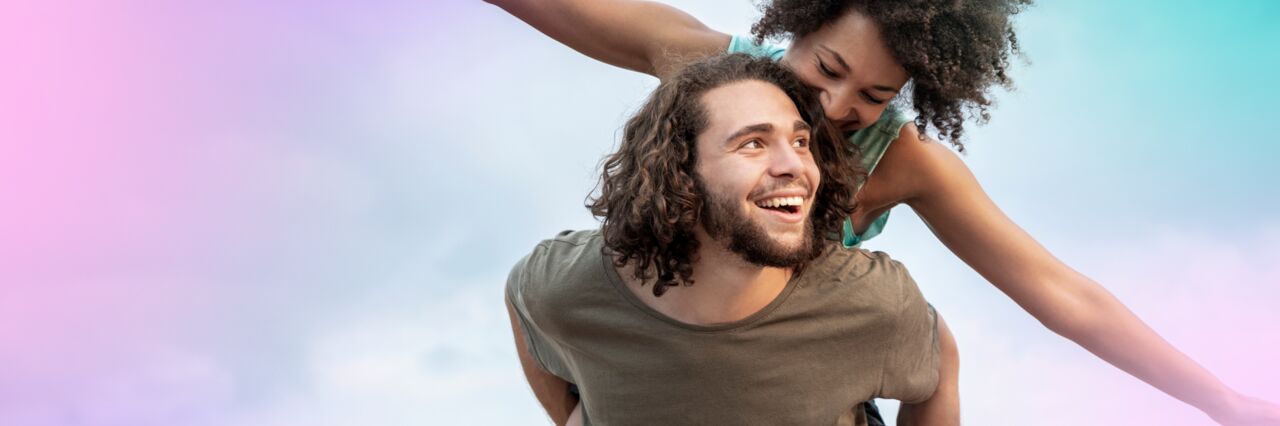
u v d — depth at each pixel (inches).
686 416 75.0
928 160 83.0
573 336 76.2
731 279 70.7
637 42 89.6
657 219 69.6
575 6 89.6
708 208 69.1
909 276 76.7
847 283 73.1
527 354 88.2
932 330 80.1
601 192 75.6
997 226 83.7
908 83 81.0
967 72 77.3
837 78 75.4
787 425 74.7
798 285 72.4
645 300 73.2
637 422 76.2
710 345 72.6
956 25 75.7
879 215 89.2
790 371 73.5
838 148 75.4
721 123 68.6
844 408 75.2
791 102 71.1
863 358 74.5
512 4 91.4
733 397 74.0
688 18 90.5
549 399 89.7
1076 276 83.7
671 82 71.3
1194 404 82.7
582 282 74.7
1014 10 80.4
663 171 69.6
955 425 84.6
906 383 77.6
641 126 72.7
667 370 73.9
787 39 81.1
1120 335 82.4
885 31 73.7
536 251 79.6
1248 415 80.0
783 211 68.4
